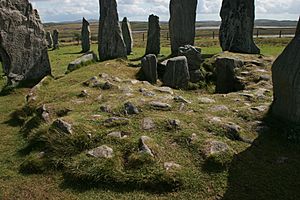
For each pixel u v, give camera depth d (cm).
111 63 1766
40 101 1233
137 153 773
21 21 1636
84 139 838
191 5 2202
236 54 1920
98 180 725
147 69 1562
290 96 877
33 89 1401
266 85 1366
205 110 1012
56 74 1916
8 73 1636
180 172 720
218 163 750
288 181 705
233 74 1511
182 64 1547
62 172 779
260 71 1556
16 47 1627
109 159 761
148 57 1554
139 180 712
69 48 3828
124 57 2162
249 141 848
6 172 805
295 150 821
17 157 884
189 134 841
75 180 741
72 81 1481
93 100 1152
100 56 2158
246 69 1612
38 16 1705
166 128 878
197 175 724
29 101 1266
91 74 1566
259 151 812
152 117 924
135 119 936
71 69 1806
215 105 1054
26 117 1183
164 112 982
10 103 1426
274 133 882
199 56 1659
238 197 665
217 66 1534
